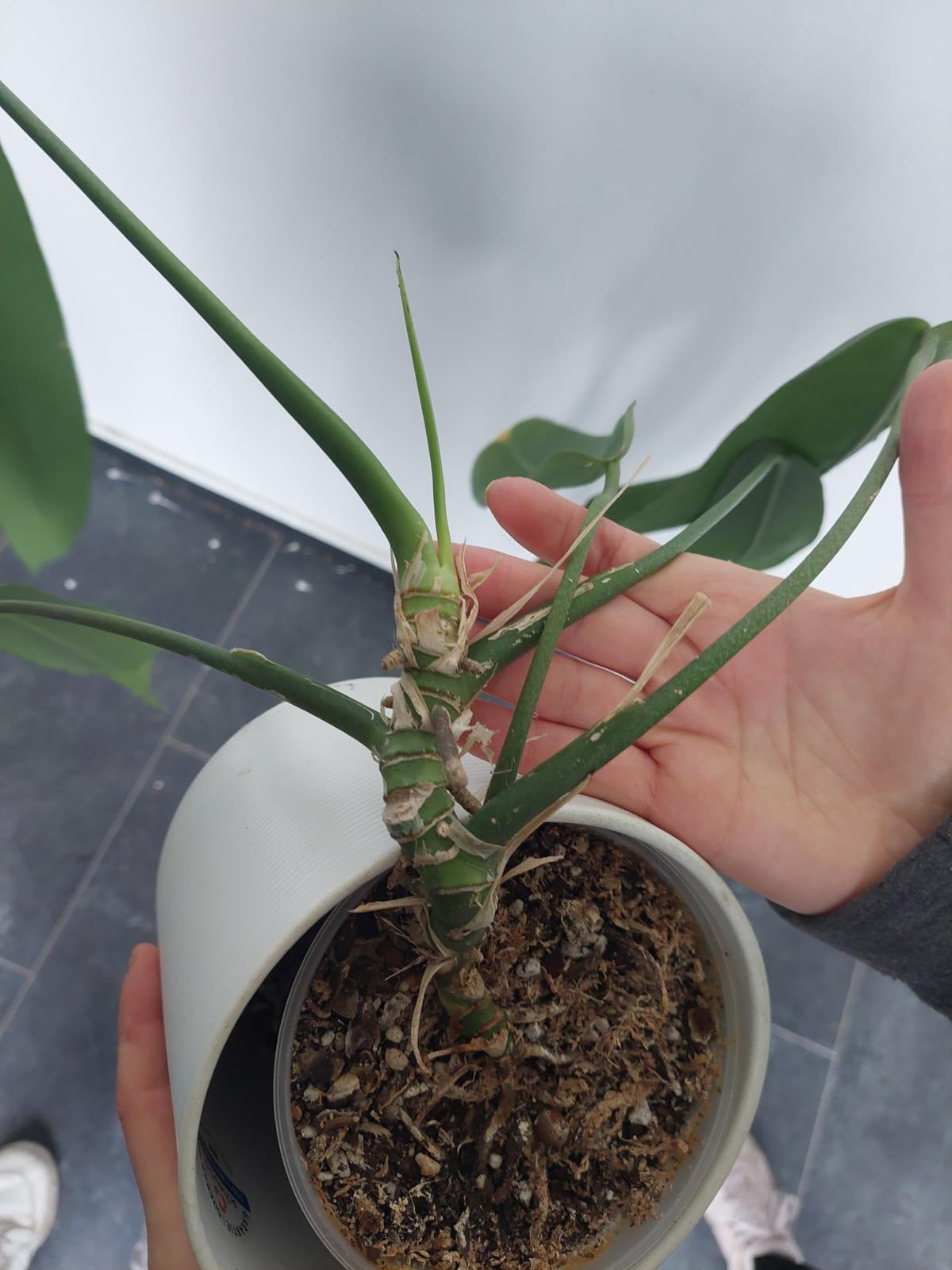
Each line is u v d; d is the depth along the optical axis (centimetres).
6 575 63
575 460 34
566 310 42
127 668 31
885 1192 57
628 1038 27
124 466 67
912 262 36
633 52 32
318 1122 25
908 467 25
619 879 28
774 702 30
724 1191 56
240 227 43
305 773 24
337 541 66
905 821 29
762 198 35
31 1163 52
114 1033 56
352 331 47
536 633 23
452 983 24
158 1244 29
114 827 60
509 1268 25
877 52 30
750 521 35
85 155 42
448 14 32
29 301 21
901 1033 60
